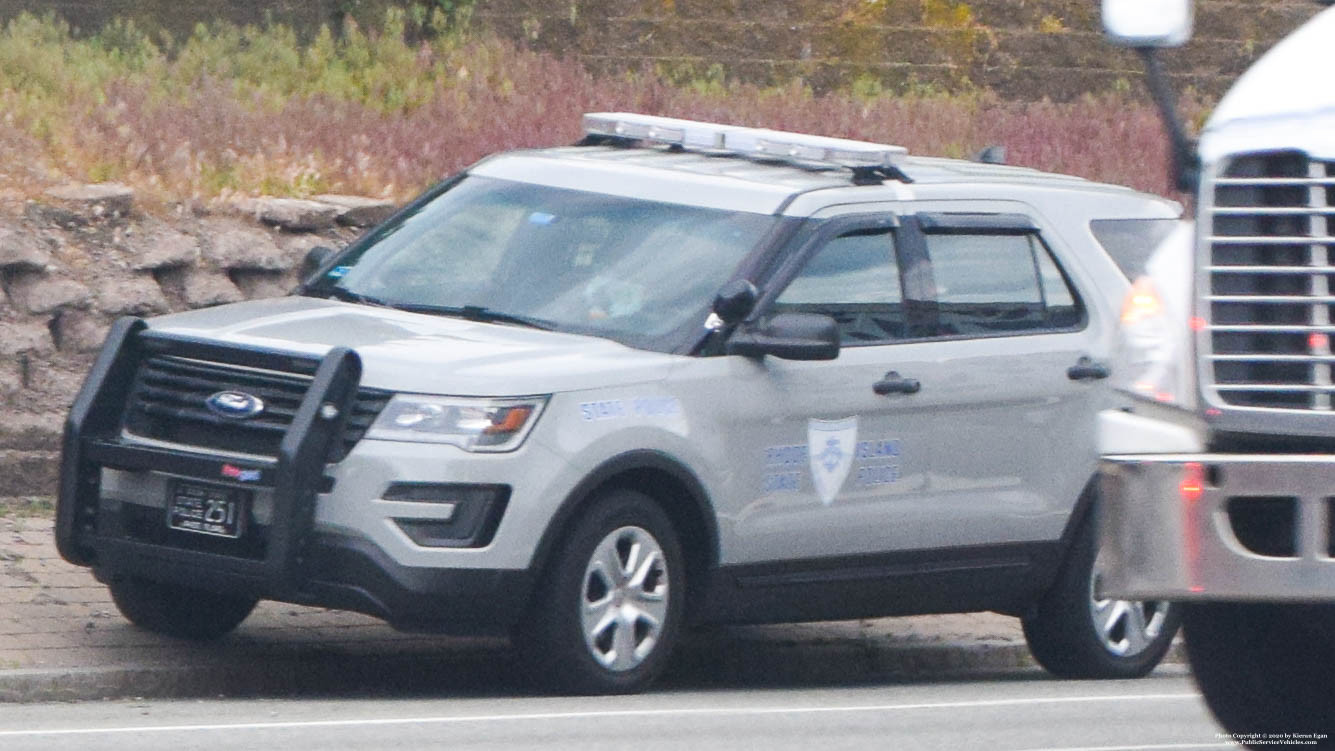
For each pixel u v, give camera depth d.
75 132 53.78
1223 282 23.11
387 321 34.25
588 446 31.59
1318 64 23.14
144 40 66.44
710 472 32.91
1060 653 37.66
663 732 29.23
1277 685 27.38
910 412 35.06
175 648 34.47
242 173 54.00
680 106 66.31
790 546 33.94
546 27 73.00
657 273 34.59
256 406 31.86
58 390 46.16
